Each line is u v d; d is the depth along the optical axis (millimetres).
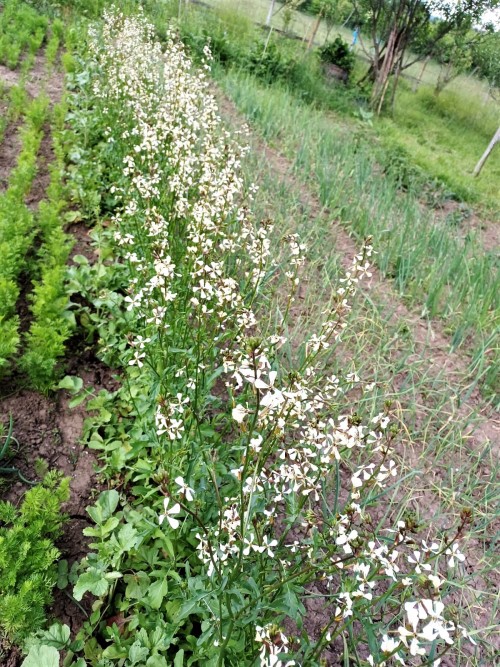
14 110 6828
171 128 4262
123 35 7090
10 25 10414
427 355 4598
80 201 5277
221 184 3502
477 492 3412
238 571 1816
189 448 2523
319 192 6680
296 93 12086
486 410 4180
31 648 2115
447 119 15758
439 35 14992
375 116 13336
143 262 3734
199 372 2828
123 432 3178
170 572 2342
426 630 1365
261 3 21359
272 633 1495
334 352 4164
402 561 2869
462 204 8547
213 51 12352
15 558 2303
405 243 5961
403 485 3344
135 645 2152
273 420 1933
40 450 3098
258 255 2967
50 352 3371
